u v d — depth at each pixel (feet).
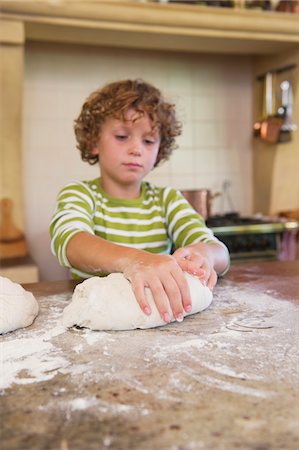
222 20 6.15
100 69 7.14
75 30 5.93
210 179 7.91
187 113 7.69
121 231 3.20
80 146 3.61
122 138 3.13
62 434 1.13
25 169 6.91
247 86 7.97
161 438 1.10
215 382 1.43
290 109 7.17
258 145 7.93
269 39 6.51
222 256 2.73
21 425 1.18
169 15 5.91
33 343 1.84
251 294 2.52
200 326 2.02
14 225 6.01
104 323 1.97
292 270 3.13
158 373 1.51
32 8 5.44
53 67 6.91
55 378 1.48
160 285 2.07
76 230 2.66
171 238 3.30
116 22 5.82
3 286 2.15
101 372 1.53
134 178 3.17
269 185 7.66
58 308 2.34
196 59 7.64
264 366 1.56
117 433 1.13
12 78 5.69
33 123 6.89
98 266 2.39
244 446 1.06
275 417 1.20
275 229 6.68
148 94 3.27
